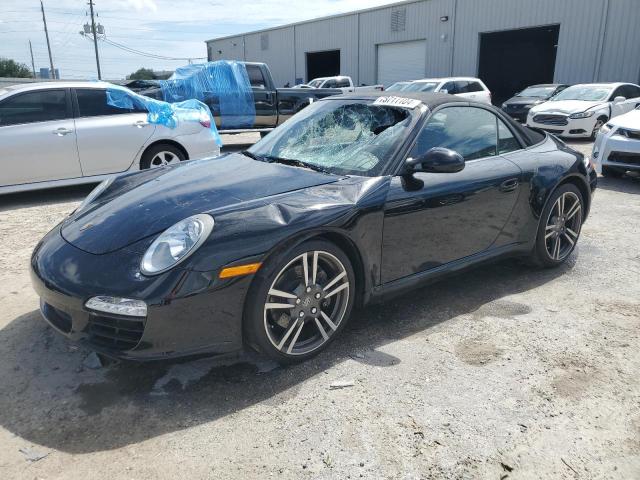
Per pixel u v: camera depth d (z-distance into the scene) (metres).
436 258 3.18
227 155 3.62
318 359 2.76
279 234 2.42
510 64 29.98
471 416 2.30
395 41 25.75
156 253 2.32
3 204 6.37
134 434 2.19
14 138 5.91
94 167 6.43
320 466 2.01
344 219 2.63
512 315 3.29
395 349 2.87
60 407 2.37
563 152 4.05
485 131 3.57
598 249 4.57
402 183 2.92
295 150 3.37
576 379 2.59
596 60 18.52
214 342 2.36
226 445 2.13
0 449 2.10
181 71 10.02
